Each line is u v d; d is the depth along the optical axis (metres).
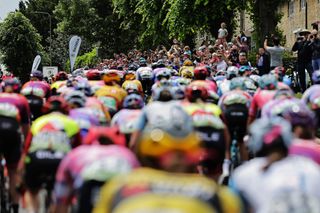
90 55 151.88
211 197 7.99
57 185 12.85
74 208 12.71
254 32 66.88
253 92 29.34
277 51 43.03
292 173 10.49
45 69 103.81
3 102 21.17
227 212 8.04
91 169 12.17
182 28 67.62
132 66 48.94
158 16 85.81
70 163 12.72
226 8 66.88
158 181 8.13
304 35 44.53
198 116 19.61
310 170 10.57
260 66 43.44
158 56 57.97
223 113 23.56
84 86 25.02
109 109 25.62
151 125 8.97
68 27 161.62
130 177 8.30
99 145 13.48
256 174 10.82
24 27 153.12
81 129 19.06
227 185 20.02
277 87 23.12
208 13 66.50
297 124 13.26
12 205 19.81
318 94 21.58
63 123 17.08
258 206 10.66
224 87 30.08
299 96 41.94
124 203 7.92
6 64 154.62
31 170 16.38
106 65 71.19
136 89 29.06
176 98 23.44
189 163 8.62
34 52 154.50
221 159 19.72
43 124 17.09
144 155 8.66
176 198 7.86
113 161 12.23
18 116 20.00
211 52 52.25
